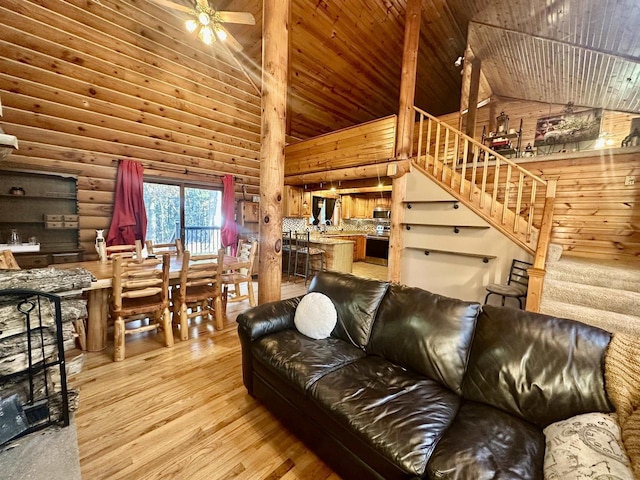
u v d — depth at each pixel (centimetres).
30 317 133
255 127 555
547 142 640
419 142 427
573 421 112
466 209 380
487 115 710
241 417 178
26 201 329
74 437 131
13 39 310
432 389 147
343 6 428
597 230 360
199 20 267
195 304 330
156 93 423
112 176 393
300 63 495
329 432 136
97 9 360
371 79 579
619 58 403
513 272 344
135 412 178
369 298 204
